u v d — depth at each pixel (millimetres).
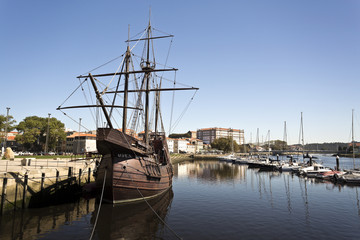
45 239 14883
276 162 76625
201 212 22281
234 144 174750
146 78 33250
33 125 88688
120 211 21172
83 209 22625
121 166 22141
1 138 75125
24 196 21766
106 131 20312
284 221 19500
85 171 35656
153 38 33656
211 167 85750
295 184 41875
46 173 25453
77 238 15117
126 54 26516
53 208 23047
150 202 25359
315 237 15812
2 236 15227
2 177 19500
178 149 189750
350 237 15852
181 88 30531
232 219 19984
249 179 49312
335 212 22531
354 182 42906
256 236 15938
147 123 32750
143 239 15102
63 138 96625
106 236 15516
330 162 113188
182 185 40906
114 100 25859
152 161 26750
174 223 18688
